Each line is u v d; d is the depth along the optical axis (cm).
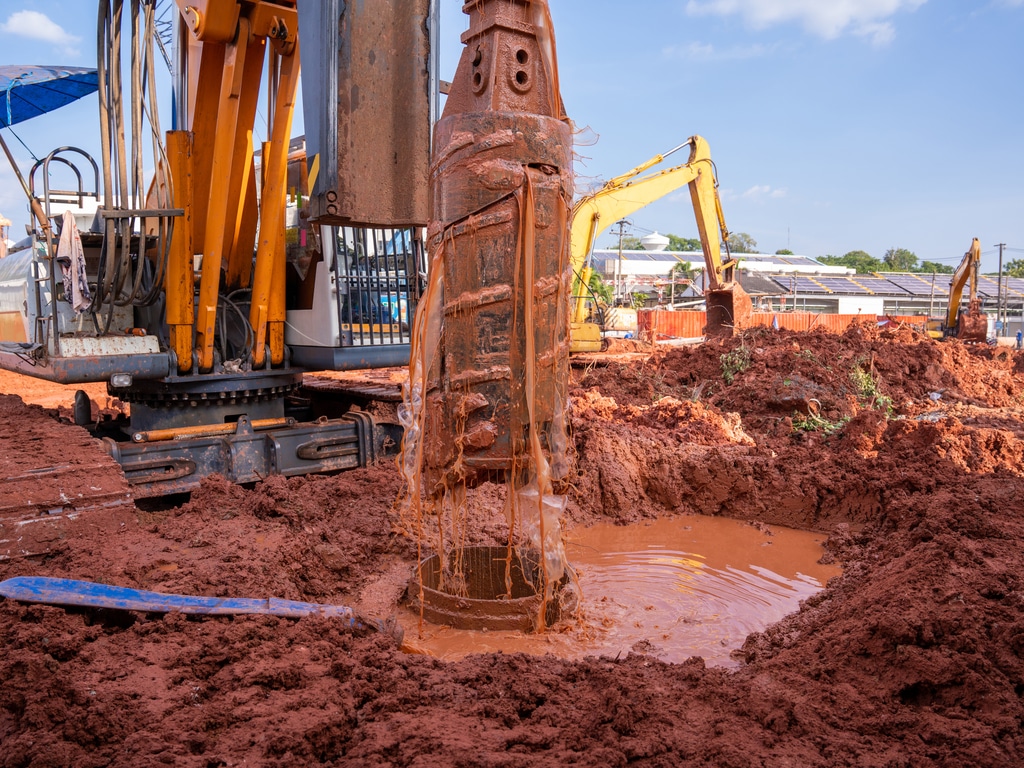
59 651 422
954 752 362
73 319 837
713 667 521
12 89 1097
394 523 772
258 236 845
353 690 408
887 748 374
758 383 1400
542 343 500
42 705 362
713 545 820
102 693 381
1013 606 505
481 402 491
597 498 919
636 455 966
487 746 355
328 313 862
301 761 343
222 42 781
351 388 1102
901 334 2067
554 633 575
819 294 7219
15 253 1068
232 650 440
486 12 501
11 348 912
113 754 342
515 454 496
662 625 605
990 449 959
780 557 782
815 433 1138
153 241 870
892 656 459
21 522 596
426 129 621
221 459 828
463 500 539
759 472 927
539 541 595
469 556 646
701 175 2420
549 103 515
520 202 483
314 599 623
